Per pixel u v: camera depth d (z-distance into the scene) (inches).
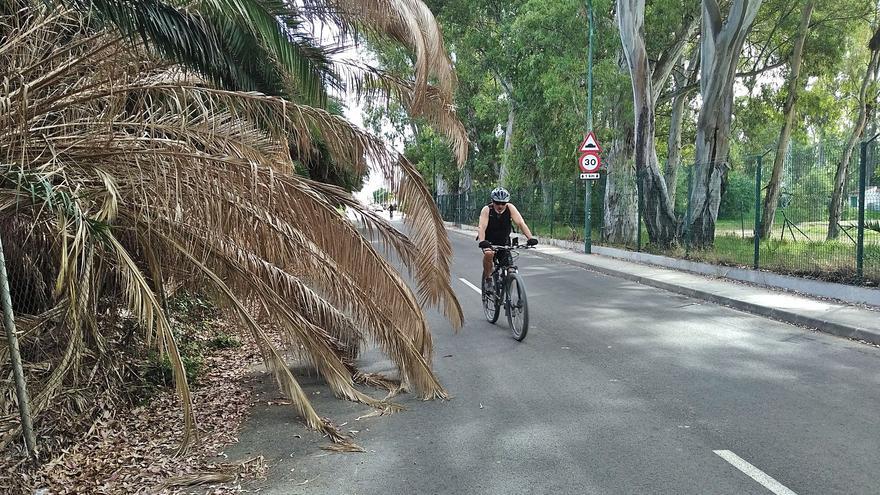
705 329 347.3
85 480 171.3
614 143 928.3
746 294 443.8
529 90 1103.0
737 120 1307.8
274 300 225.1
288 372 210.8
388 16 232.1
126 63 227.6
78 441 199.3
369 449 185.9
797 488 152.5
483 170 1793.8
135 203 209.2
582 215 969.5
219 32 235.3
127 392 235.5
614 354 289.9
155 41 213.5
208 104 246.7
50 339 223.6
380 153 252.4
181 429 208.4
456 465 171.6
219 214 213.2
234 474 169.2
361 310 237.3
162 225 211.9
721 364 269.7
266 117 247.0
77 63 221.3
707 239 642.8
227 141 230.2
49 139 207.9
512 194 1339.8
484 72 1232.2
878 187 411.5
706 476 159.9
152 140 215.9
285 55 236.5
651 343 311.9
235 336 330.6
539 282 565.3
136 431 209.2
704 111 685.3
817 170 467.5
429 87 263.3
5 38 223.8
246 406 229.5
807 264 474.0
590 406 217.0
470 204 1764.3
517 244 340.8
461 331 349.4
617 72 900.0
